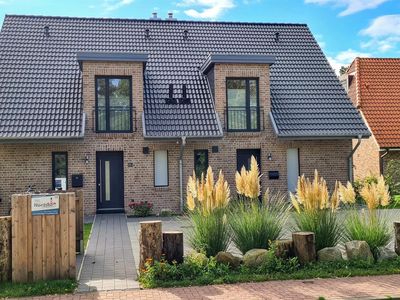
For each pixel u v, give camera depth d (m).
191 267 7.98
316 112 20.05
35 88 18.64
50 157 17.80
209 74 20.20
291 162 19.86
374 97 25.86
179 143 18.72
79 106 18.30
